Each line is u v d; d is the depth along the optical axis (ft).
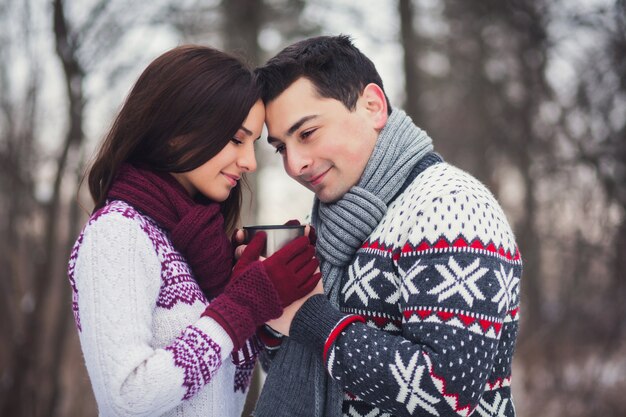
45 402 16.33
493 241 4.36
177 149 4.81
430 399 4.07
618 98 17.57
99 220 4.42
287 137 5.23
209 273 4.87
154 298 4.49
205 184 5.02
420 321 4.25
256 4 19.15
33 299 16.03
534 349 18.75
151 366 4.05
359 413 4.80
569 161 19.16
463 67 29.78
